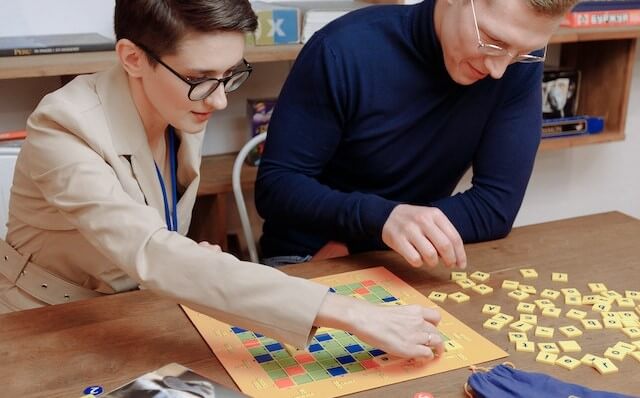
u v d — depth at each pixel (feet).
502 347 2.99
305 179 4.41
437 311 3.22
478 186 4.51
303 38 6.10
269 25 5.97
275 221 4.73
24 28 6.00
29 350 2.92
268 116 6.54
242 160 5.54
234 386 2.68
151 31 3.11
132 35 3.21
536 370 2.83
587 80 7.74
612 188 9.16
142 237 2.92
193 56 3.12
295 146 4.50
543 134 7.21
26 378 2.72
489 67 3.87
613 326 3.15
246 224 5.64
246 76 3.51
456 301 3.41
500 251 4.07
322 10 6.08
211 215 6.34
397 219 3.75
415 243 3.60
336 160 4.86
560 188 8.87
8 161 4.96
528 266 3.84
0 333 3.04
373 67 4.45
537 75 4.66
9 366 2.80
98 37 5.88
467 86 4.47
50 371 2.77
